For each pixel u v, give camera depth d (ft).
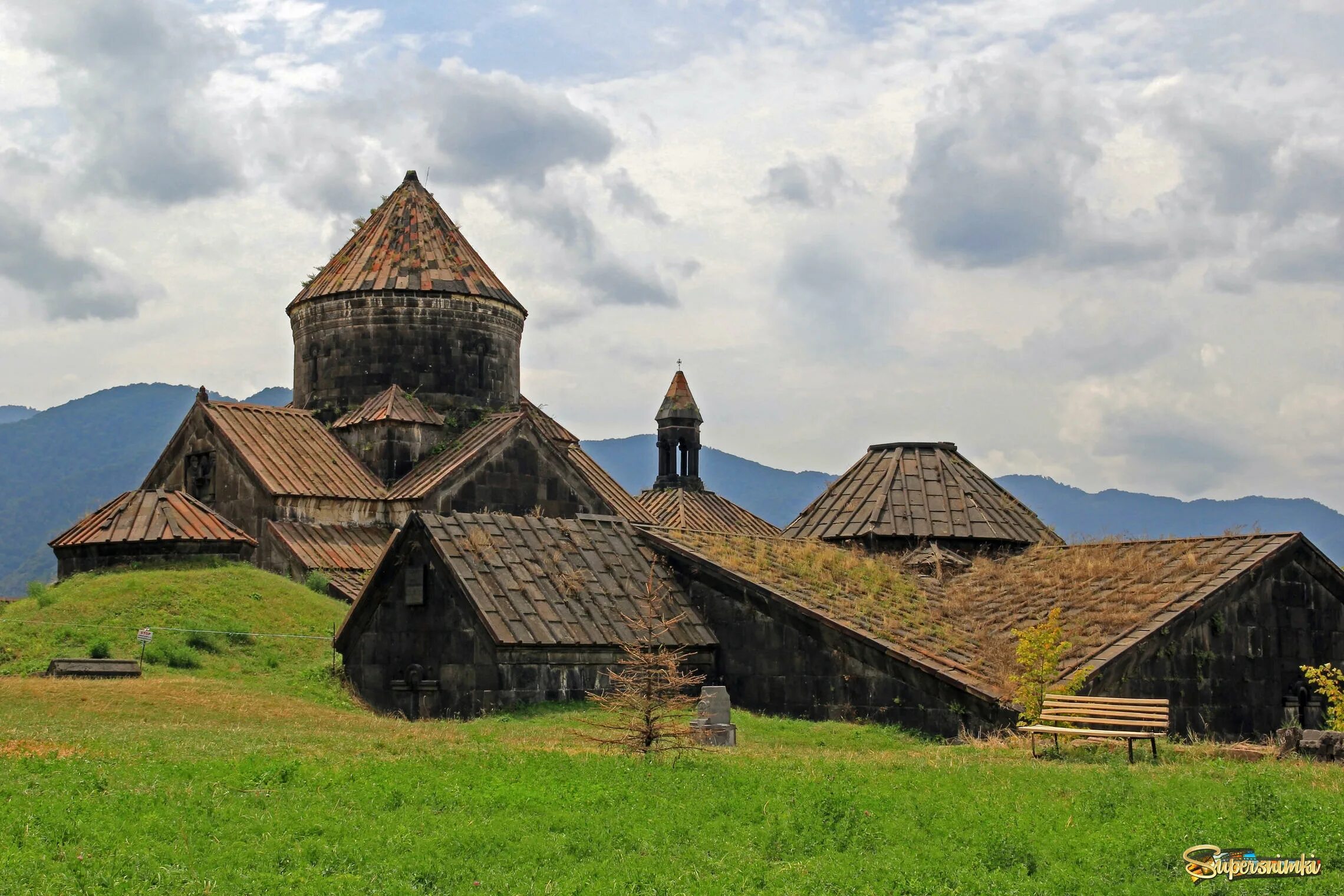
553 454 168.04
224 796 66.18
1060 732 85.81
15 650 122.83
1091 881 52.37
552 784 69.46
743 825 61.87
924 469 149.07
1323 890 51.49
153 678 116.47
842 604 115.34
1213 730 110.32
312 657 128.67
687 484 238.68
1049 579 124.47
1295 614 118.21
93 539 147.95
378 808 64.39
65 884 51.11
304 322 175.73
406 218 180.96
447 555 111.75
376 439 166.30
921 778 73.46
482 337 174.91
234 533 149.59
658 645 112.27
